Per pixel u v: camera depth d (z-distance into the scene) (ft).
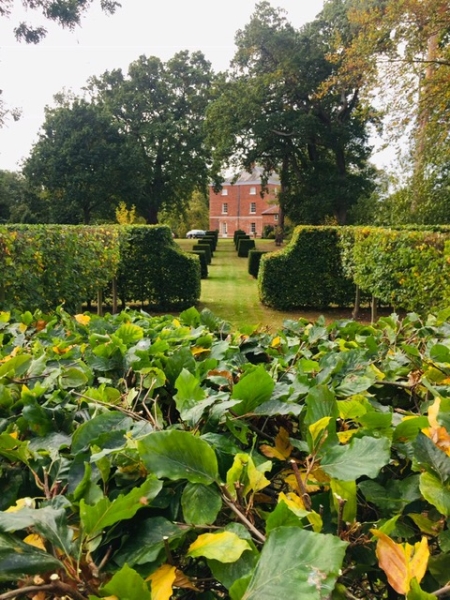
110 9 46.16
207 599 2.08
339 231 32.78
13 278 15.46
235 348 5.19
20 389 4.01
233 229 184.24
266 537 1.92
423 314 19.86
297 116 72.18
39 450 2.83
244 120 73.82
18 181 112.06
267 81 66.95
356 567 2.06
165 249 33.65
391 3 35.76
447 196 42.83
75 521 2.19
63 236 20.10
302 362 4.34
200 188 109.19
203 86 100.22
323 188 74.28
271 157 84.07
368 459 2.31
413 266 20.48
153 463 2.14
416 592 1.65
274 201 94.12
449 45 39.27
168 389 4.09
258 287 37.99
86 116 88.43
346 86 56.80
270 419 3.50
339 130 70.44
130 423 2.99
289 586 1.58
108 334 5.93
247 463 2.33
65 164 87.51
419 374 4.18
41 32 46.73
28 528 2.13
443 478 2.35
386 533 1.99
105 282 25.95
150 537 2.05
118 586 1.68
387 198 48.96
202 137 97.50
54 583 1.74
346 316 32.32
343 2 64.95
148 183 100.12
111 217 99.19
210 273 60.64
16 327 6.86
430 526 2.30
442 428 2.47
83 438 2.87
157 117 100.83
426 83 38.14
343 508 2.21
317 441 2.58
